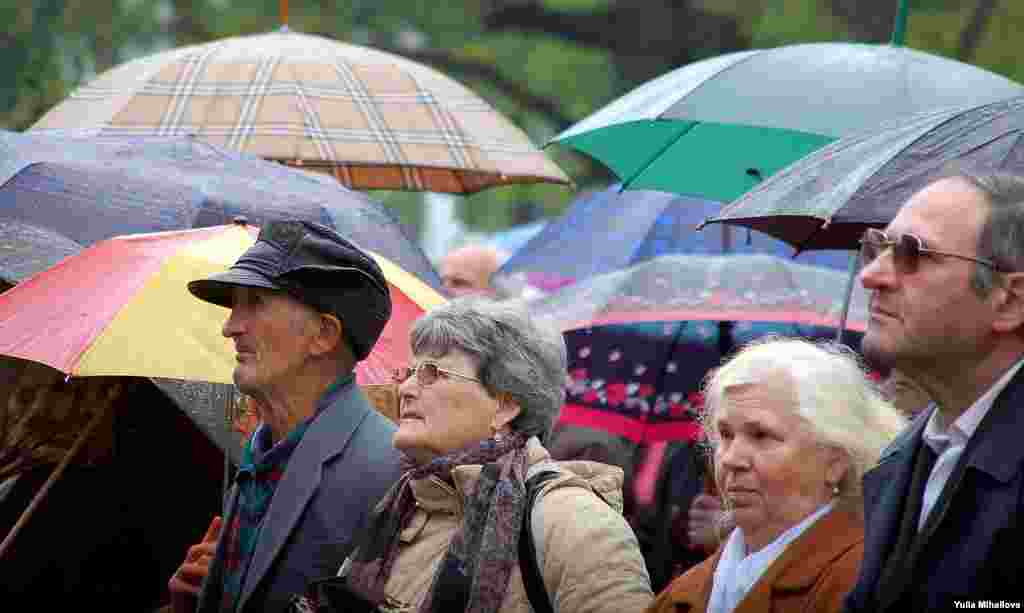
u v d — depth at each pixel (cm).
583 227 2334
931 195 1064
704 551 1803
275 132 2031
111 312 1399
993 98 1772
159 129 2047
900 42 1912
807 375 1158
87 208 1648
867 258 1100
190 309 1418
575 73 7469
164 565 1777
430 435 1312
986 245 1038
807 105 1736
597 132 2045
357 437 1389
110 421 1725
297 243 1384
